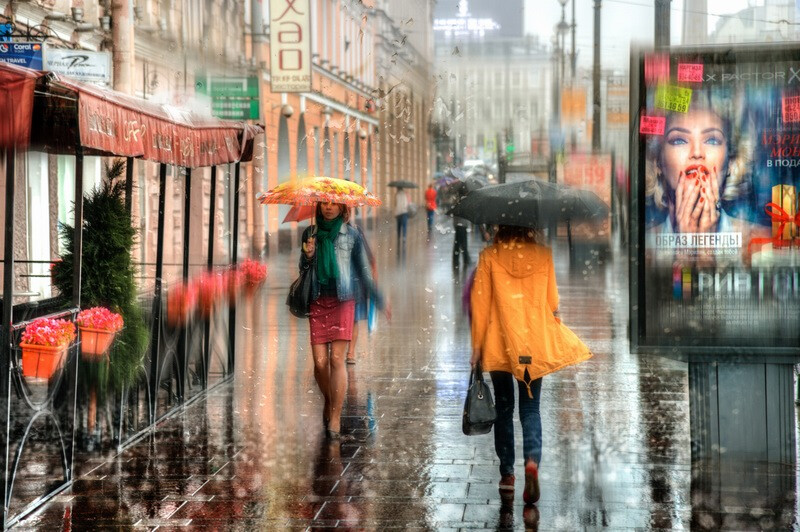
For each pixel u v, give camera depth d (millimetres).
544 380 13023
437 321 19453
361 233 10445
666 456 9367
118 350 9688
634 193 8156
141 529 7480
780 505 7871
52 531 7438
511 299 8156
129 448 9773
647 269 8211
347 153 60281
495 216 8078
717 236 8156
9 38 17625
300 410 11484
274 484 8594
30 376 7980
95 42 26438
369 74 65875
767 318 8203
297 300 10250
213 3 36344
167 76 31797
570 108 49594
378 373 13797
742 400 8523
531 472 7961
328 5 54469
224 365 13383
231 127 12586
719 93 8039
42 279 21688
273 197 10406
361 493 8336
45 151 9703
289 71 35125
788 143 8039
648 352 8242
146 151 9406
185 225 11734
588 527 7465
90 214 9875
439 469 9047
